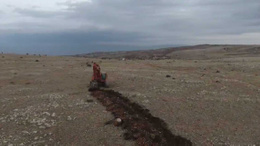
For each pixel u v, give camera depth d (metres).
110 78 29.14
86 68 39.44
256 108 18.89
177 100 20.11
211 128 15.32
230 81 27.75
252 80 29.58
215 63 46.91
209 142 13.66
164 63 48.59
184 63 48.28
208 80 28.34
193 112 17.66
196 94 22.19
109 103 18.83
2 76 31.22
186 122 15.98
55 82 28.03
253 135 14.61
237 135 14.55
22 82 28.03
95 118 16.12
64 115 16.64
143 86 24.83
